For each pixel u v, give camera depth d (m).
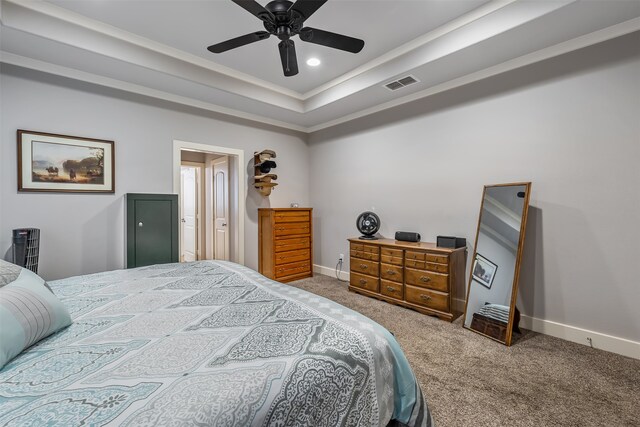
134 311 1.35
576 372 1.94
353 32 2.60
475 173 2.99
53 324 1.11
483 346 2.31
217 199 4.99
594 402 1.65
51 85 2.74
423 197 3.46
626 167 2.15
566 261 2.42
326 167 4.76
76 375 0.84
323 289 3.89
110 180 3.08
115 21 2.44
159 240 3.12
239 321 1.22
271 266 4.16
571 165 2.39
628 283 2.15
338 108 4.00
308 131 5.04
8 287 1.16
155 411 0.68
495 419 1.52
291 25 1.86
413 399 1.21
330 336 1.08
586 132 2.31
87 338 1.08
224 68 3.28
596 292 2.28
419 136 3.48
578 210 2.36
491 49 2.47
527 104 2.62
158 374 0.83
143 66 2.77
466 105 3.04
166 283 1.80
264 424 0.75
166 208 3.17
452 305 2.85
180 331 1.13
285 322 1.21
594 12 2.00
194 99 3.66
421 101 3.45
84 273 2.93
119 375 0.83
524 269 2.63
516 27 2.17
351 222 4.38
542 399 1.67
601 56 2.23
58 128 2.78
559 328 2.45
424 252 2.99
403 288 3.20
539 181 2.56
